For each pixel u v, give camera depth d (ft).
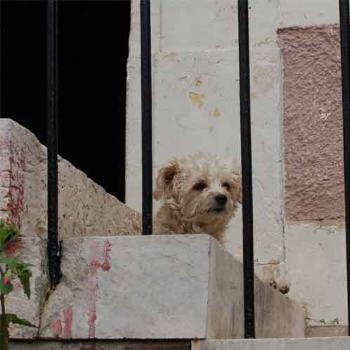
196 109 36.52
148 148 23.40
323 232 34.50
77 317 21.93
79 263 22.21
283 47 36.01
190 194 35.63
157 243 21.83
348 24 23.44
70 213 26.09
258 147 35.42
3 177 22.39
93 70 55.72
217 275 22.08
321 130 35.24
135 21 37.01
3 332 20.59
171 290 21.57
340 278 34.17
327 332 33.81
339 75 35.47
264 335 26.86
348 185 22.75
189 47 36.86
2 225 21.36
